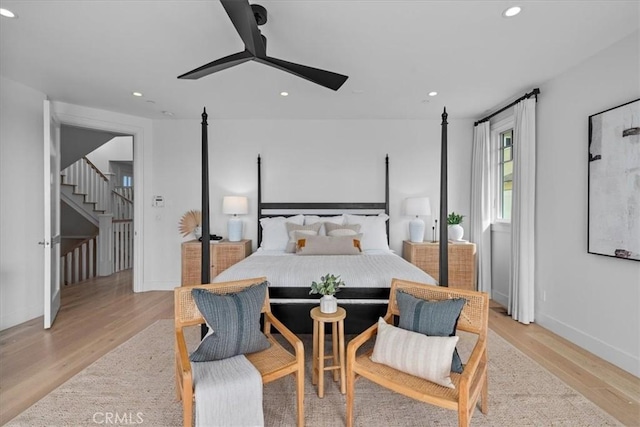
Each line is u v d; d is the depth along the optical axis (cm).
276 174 450
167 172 452
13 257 314
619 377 221
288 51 250
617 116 235
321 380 198
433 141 446
